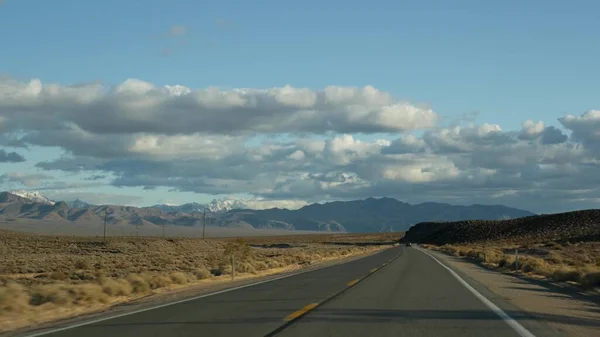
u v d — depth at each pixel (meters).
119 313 17.28
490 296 21.59
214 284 30.77
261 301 20.03
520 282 30.42
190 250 106.00
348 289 24.27
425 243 177.00
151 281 28.98
